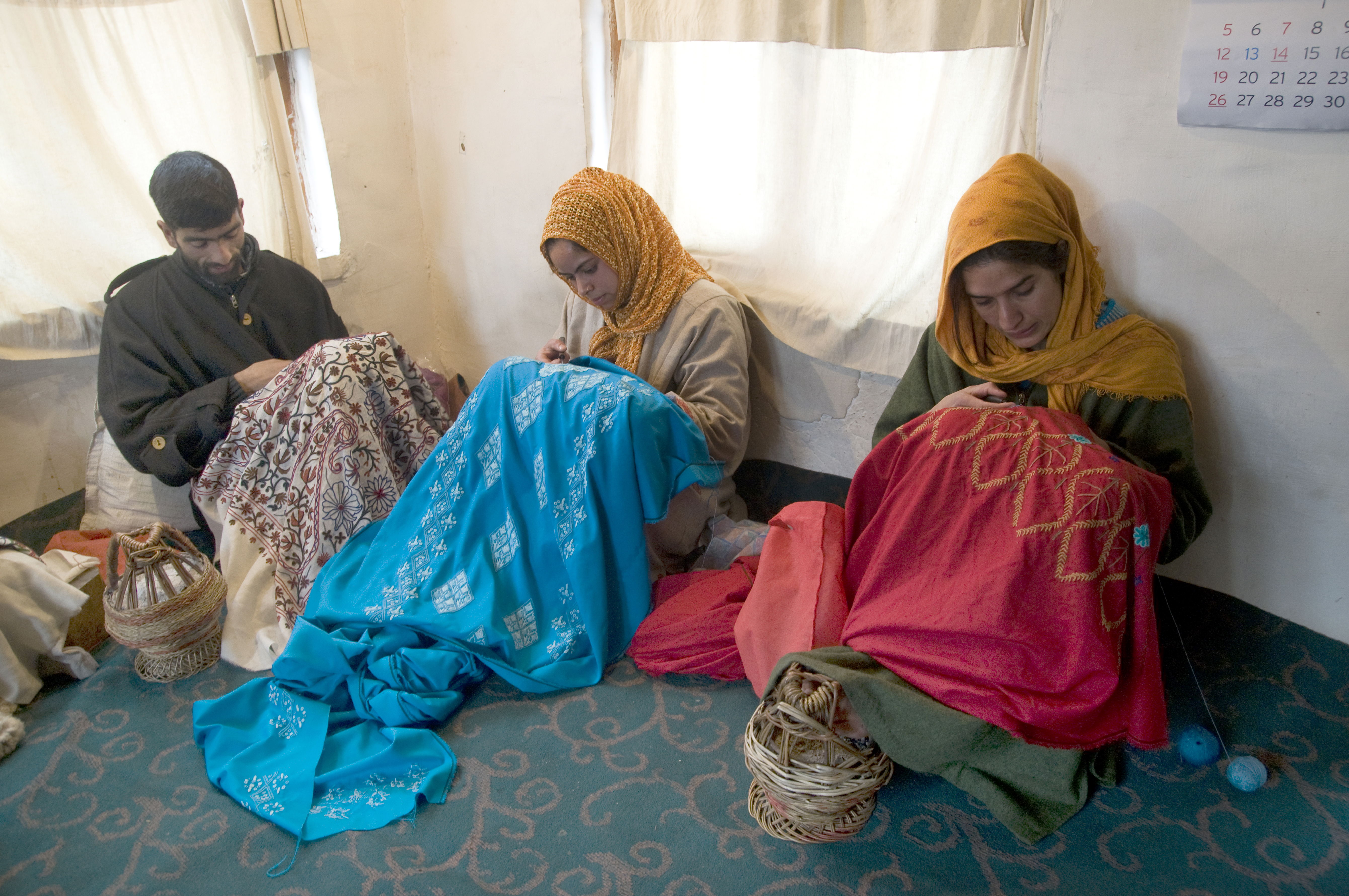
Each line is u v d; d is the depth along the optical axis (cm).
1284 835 147
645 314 217
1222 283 163
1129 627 149
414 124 287
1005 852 147
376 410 219
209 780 170
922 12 174
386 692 177
